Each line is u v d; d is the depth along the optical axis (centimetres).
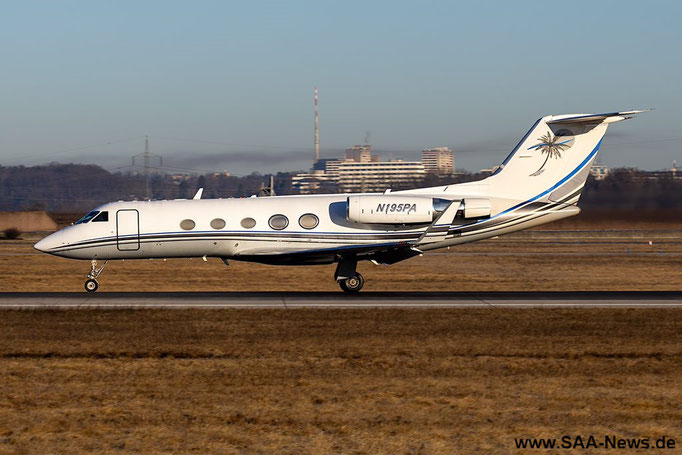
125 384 4156
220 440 3356
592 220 18712
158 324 5612
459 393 4025
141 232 7531
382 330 5444
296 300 6706
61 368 4453
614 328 5547
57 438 3378
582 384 4194
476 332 5394
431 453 3228
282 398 3928
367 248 7138
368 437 3400
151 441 3347
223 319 5800
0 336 5212
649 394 4019
